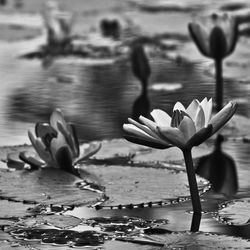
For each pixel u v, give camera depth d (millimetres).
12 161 8055
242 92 12375
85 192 6934
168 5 26172
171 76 14445
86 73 15195
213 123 6293
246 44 18031
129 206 6590
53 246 5539
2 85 13836
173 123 6219
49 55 17672
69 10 24484
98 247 5484
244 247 5359
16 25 22453
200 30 11125
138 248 5434
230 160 8367
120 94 12789
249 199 6773
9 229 5961
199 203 6422
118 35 20094
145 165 8055
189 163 6363
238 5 24734
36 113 11289
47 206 6562
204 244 5438
